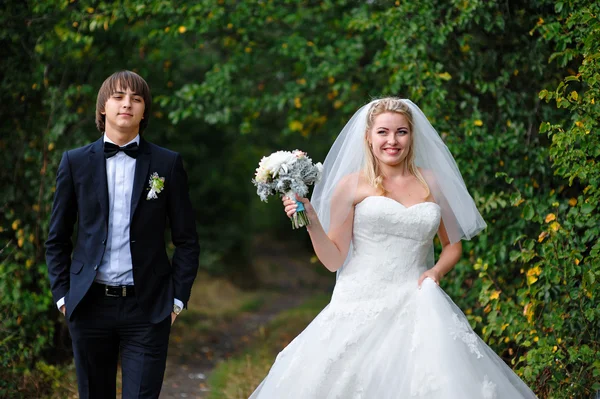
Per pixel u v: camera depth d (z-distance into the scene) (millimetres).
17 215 6613
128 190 3941
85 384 3922
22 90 6758
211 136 13109
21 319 6078
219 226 15008
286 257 24297
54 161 6699
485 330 5047
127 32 7949
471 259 5691
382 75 7953
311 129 9039
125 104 3928
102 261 3873
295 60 8945
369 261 3938
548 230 4676
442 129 5691
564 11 4984
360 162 4074
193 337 9383
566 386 4480
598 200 4484
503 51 5836
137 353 3891
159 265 3969
